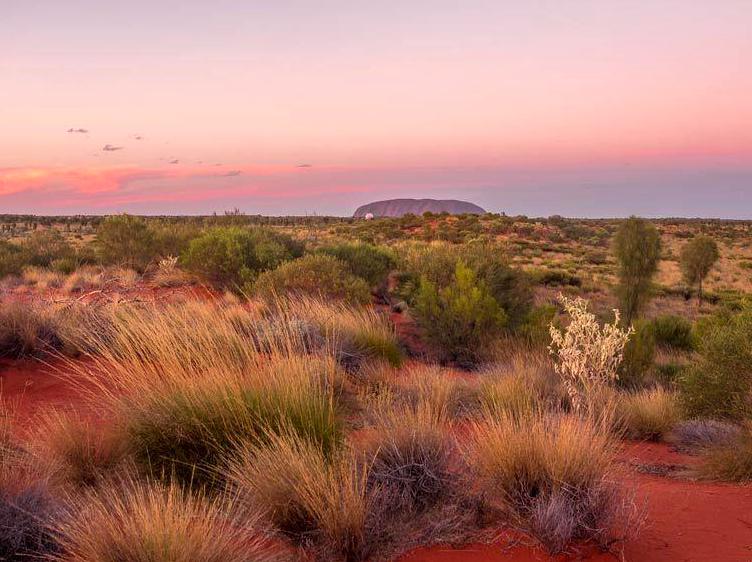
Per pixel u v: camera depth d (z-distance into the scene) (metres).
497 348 13.06
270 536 3.79
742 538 4.12
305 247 23.95
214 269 19.06
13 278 22.83
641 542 3.99
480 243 18.17
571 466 4.29
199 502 4.08
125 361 6.60
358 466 4.68
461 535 3.97
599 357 5.98
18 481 3.96
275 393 5.43
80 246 39.38
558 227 76.12
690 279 32.38
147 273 23.31
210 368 5.86
